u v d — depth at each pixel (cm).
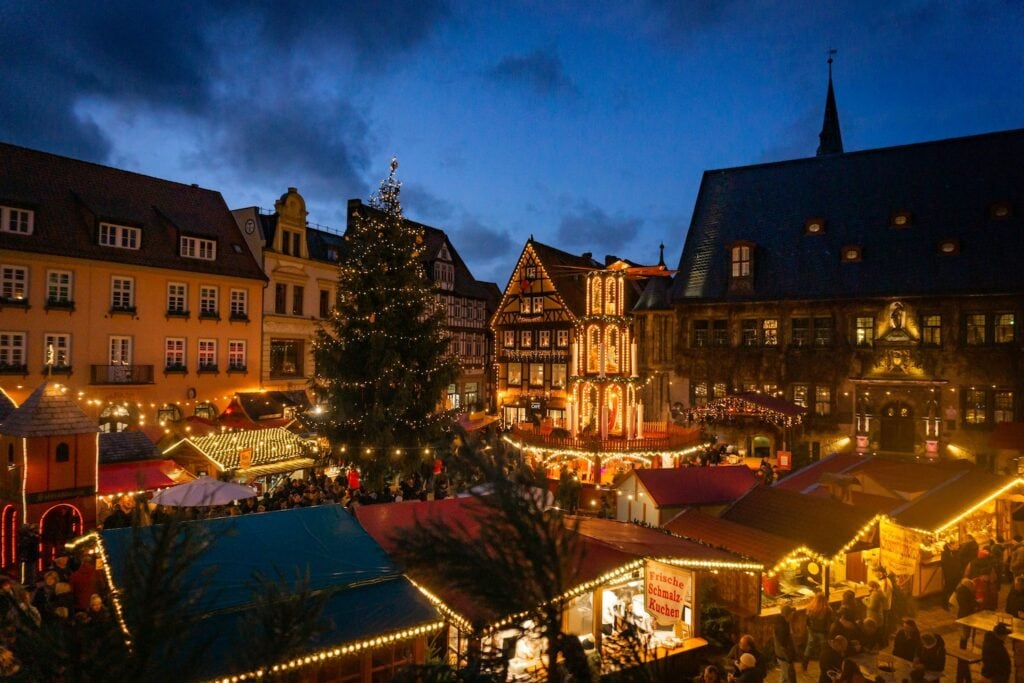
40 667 321
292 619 363
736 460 2706
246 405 3155
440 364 2536
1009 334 2781
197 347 3198
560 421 4253
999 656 1038
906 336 2936
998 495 1642
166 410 3069
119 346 2919
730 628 1155
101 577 1141
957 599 1260
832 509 1385
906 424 2934
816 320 3158
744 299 3275
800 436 3109
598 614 1063
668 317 3822
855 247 3152
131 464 1831
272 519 1075
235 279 3353
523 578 344
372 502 1786
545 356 4394
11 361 2605
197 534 385
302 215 3738
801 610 1213
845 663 979
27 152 2880
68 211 2859
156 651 336
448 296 4750
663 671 1003
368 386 2438
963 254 2944
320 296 3866
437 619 932
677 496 1639
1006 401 2766
